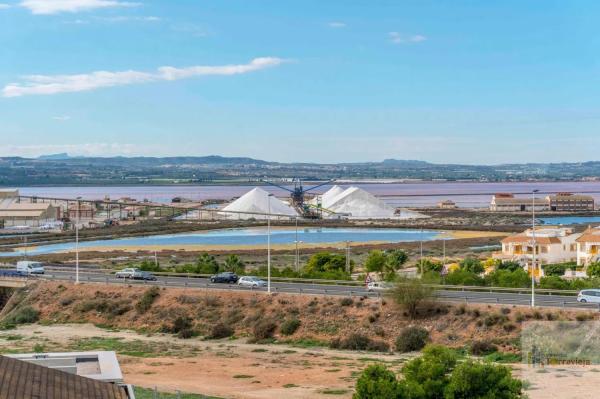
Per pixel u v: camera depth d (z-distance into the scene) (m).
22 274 121.75
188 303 99.06
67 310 104.38
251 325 91.50
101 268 140.25
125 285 108.00
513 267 137.00
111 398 39.97
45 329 98.56
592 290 85.75
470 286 100.31
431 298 85.06
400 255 140.25
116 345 87.31
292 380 68.19
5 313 109.44
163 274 121.75
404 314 85.75
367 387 43.59
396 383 43.66
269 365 75.12
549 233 161.88
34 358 51.47
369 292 97.75
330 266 142.38
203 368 74.31
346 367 73.25
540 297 91.50
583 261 150.50
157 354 81.94
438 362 45.28
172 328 94.31
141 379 69.56
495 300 87.75
